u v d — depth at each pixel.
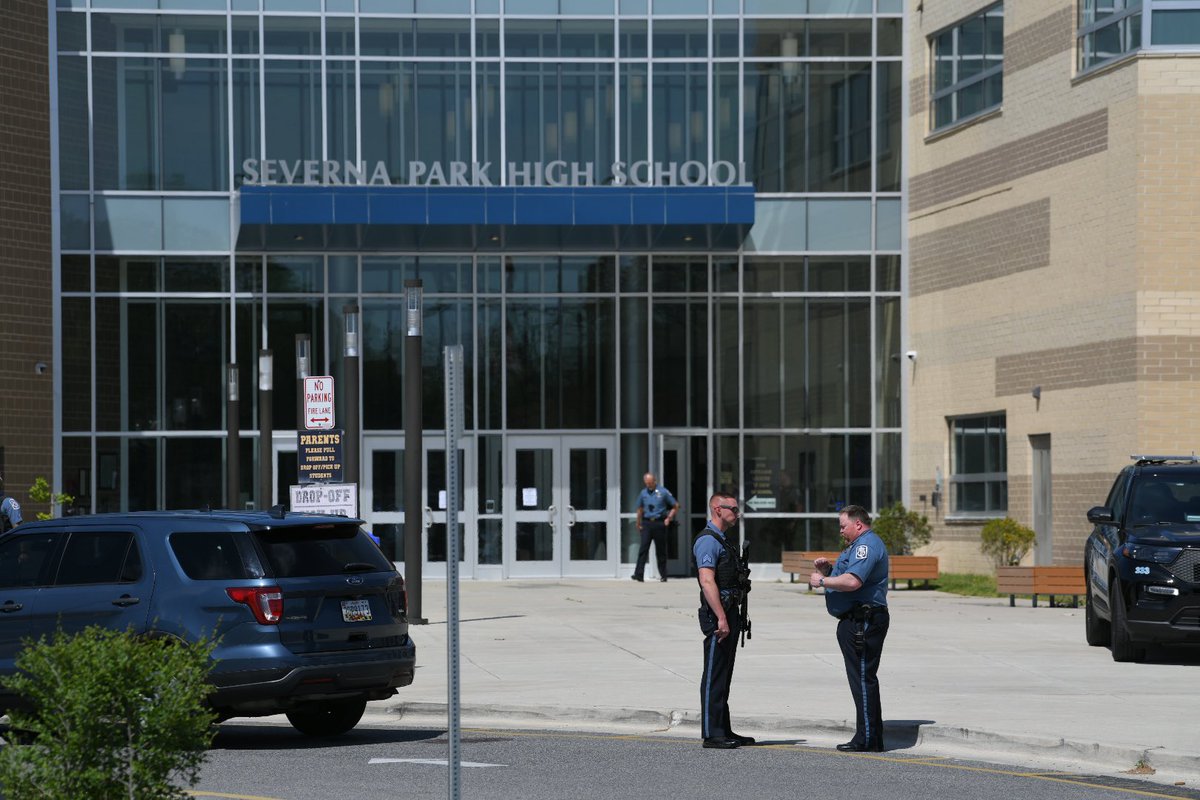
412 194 49.09
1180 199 41.00
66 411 50.44
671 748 20.42
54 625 20.30
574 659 29.30
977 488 48.78
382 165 51.12
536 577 51.75
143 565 20.14
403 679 20.73
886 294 52.59
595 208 49.44
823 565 20.36
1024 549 44.09
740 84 52.62
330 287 51.75
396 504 51.59
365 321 51.84
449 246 52.00
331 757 19.62
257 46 51.66
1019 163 46.31
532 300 52.25
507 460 51.94
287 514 20.97
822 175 52.75
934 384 50.72
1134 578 27.53
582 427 52.16
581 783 17.64
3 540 21.22
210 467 51.12
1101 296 42.53
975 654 29.39
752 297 52.59
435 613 38.56
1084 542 43.09
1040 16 45.41
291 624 19.73
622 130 52.41
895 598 42.47
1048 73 45.00
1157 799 16.73
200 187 51.44
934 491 50.53
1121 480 30.34
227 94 51.59
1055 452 44.41
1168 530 28.14
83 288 50.75
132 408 50.91
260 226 49.38
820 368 52.62
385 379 51.75
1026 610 38.59
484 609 39.91
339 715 21.83
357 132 51.81
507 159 52.16
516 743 20.92
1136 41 41.53
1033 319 45.56
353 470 37.56
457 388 11.64
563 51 52.41
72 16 50.94
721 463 52.31
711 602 20.31
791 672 27.12
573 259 52.50
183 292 51.25
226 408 51.25
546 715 23.20
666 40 52.66
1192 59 40.97
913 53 52.12
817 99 52.75
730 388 52.44
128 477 50.81
